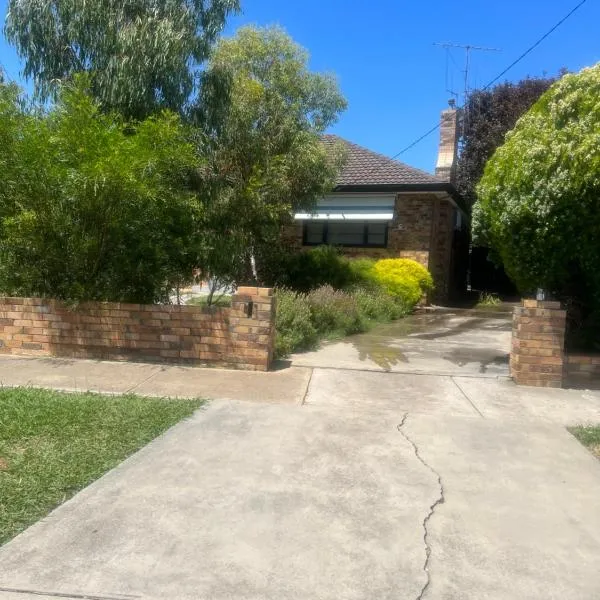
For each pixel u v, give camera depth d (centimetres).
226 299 1278
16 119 750
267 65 1257
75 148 723
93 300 830
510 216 747
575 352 802
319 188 1304
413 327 1272
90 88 930
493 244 886
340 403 650
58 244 798
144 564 327
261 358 780
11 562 326
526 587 319
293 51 1266
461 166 2122
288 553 343
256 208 1123
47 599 296
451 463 485
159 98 980
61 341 820
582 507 413
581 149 667
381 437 539
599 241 728
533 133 746
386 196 1639
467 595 310
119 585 308
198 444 505
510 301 2141
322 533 366
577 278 811
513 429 576
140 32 930
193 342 794
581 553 354
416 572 329
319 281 1396
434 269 1786
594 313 812
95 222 776
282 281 1408
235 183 1167
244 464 466
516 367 754
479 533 374
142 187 722
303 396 671
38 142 715
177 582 312
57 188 736
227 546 348
